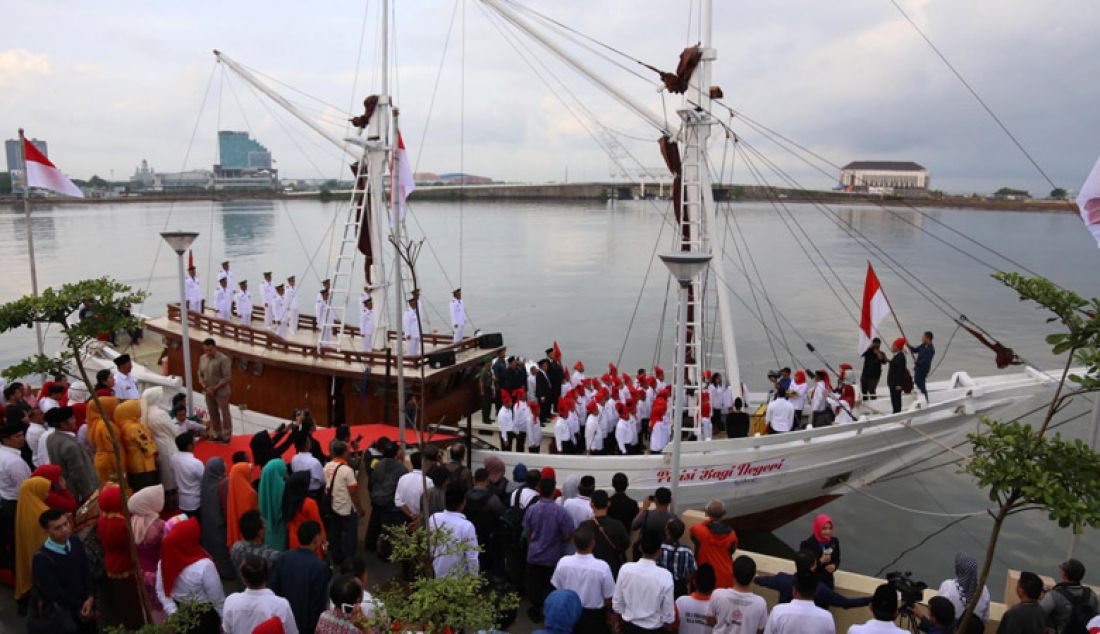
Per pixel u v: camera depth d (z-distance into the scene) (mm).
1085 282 77312
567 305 63531
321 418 20531
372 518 12602
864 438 19203
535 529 10508
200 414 19016
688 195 19906
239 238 126562
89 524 10508
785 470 18641
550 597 8547
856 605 8922
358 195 23250
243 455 12195
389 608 7184
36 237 117062
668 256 11344
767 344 47375
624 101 19953
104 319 8039
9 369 8023
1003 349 20219
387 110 21469
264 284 26531
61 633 8711
